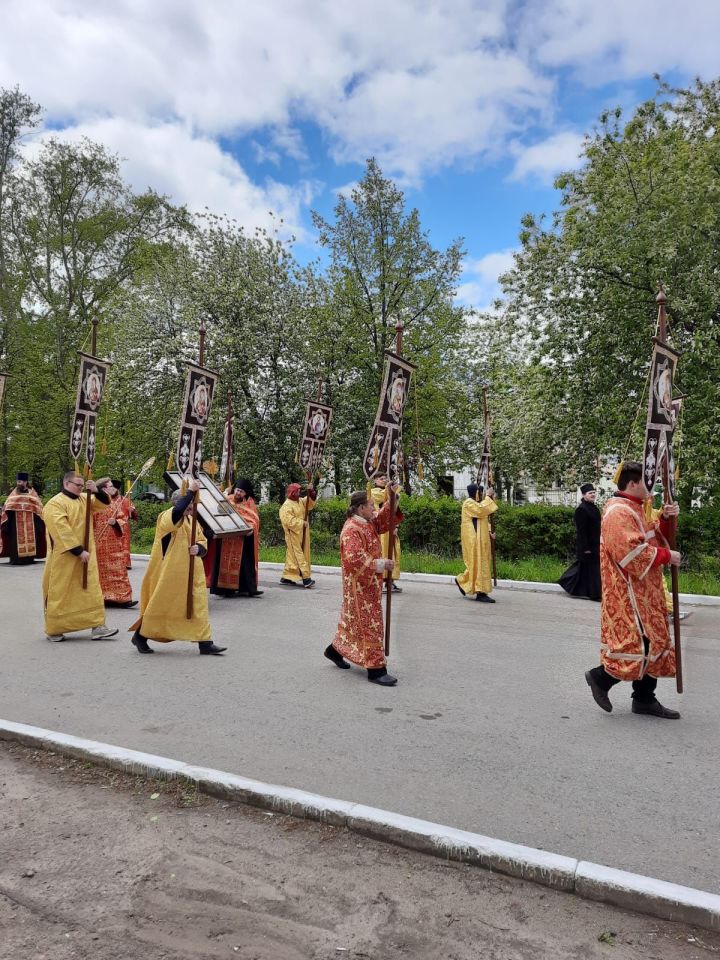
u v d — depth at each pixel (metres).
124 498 10.80
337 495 23.16
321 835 3.83
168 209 31.27
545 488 20.09
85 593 8.33
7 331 28.89
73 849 3.69
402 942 2.98
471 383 27.75
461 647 8.02
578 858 3.54
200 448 8.27
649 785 4.39
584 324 15.14
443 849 3.60
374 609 6.62
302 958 2.88
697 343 13.52
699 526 12.94
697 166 14.30
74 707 5.88
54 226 29.36
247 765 4.68
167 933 3.04
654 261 14.08
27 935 3.01
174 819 4.00
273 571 14.71
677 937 3.02
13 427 28.44
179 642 8.25
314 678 6.73
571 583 11.48
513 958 2.88
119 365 22.83
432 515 15.88
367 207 22.47
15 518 16.00
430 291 22.92
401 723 5.50
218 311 21.70
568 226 15.50
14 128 28.66
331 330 22.20
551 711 5.80
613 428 15.27
